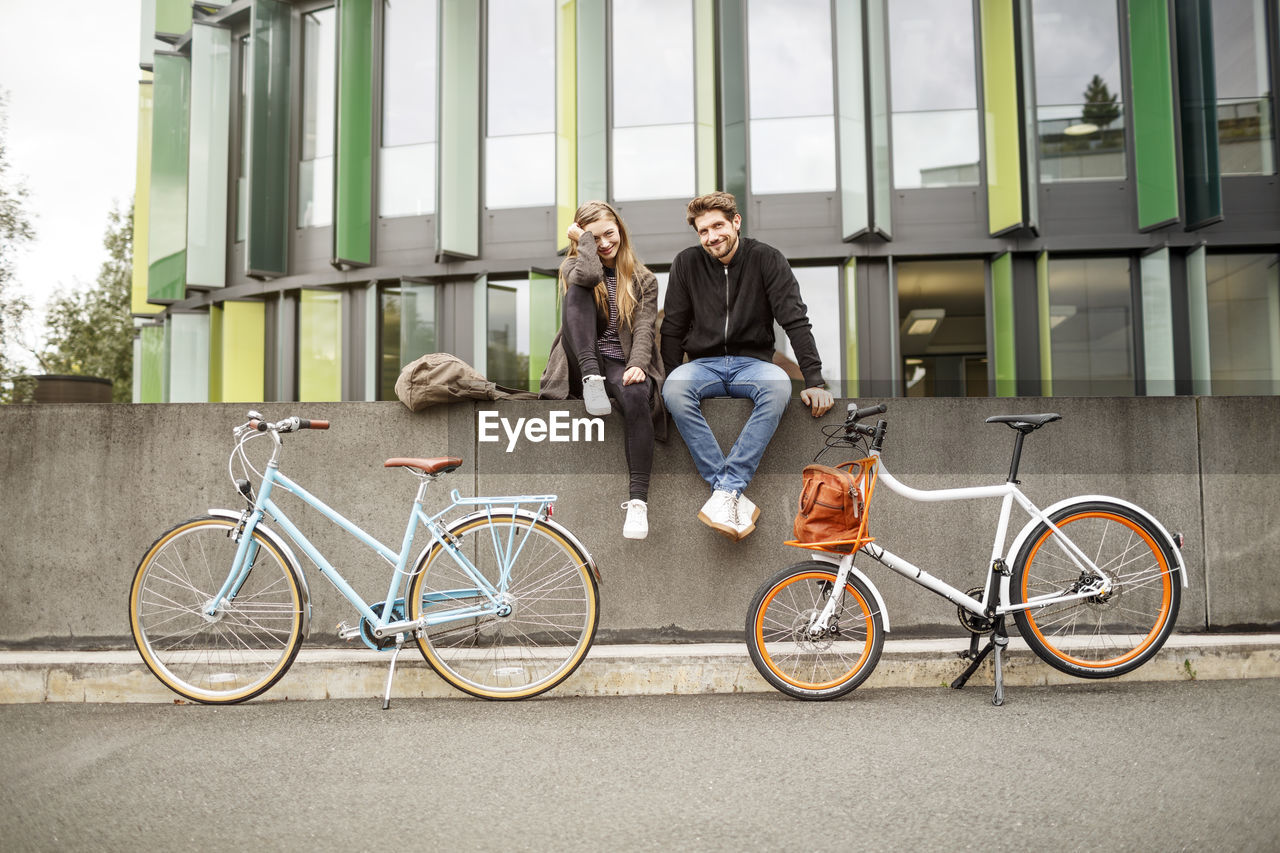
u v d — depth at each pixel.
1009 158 10.51
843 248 10.99
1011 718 3.20
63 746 3.01
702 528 4.12
